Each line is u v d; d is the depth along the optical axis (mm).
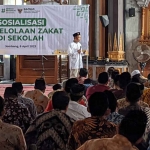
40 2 23531
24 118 6594
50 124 5605
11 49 20047
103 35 22859
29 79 22141
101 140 3906
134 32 22609
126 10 22578
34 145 5406
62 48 19938
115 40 22156
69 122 5629
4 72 26016
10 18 19938
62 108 5812
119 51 21938
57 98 5809
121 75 9062
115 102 5887
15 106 6625
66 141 5559
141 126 3754
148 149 5152
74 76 19156
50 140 5551
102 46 22844
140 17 22594
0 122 5188
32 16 19922
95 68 22422
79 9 19766
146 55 21828
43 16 19922
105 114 4988
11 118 6562
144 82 11992
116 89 8938
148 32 22578
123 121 3799
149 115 6121
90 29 23000
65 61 23016
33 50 20062
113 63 21891
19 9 19922
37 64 22156
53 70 22109
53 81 22078
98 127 4816
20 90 8828
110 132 4797
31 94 9148
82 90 6598
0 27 19953
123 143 3752
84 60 22469
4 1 26688
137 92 6484
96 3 22844
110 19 22562
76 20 19797
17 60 22156
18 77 22219
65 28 19844
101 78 9477
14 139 5141
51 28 19922
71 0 25266
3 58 26109
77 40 19078
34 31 19953
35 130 5625
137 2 22438
